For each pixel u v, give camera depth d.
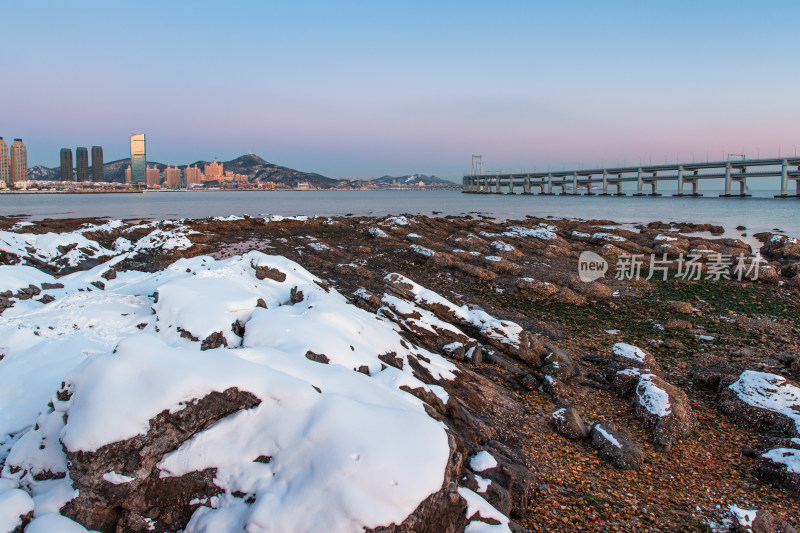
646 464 10.11
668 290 25.77
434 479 6.44
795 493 9.20
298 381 7.54
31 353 10.24
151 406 6.72
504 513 7.73
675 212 93.00
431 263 30.67
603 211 97.81
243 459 6.75
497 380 14.02
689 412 11.80
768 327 19.45
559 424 11.27
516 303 23.30
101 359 7.34
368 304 17.34
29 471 6.97
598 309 22.38
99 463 6.36
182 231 38.88
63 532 5.81
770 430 11.52
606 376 14.48
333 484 6.11
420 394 10.04
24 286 14.89
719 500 8.95
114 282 18.09
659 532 7.93
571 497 8.81
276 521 5.91
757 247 43.72
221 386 7.14
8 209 92.56
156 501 6.56
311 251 33.75
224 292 12.22
